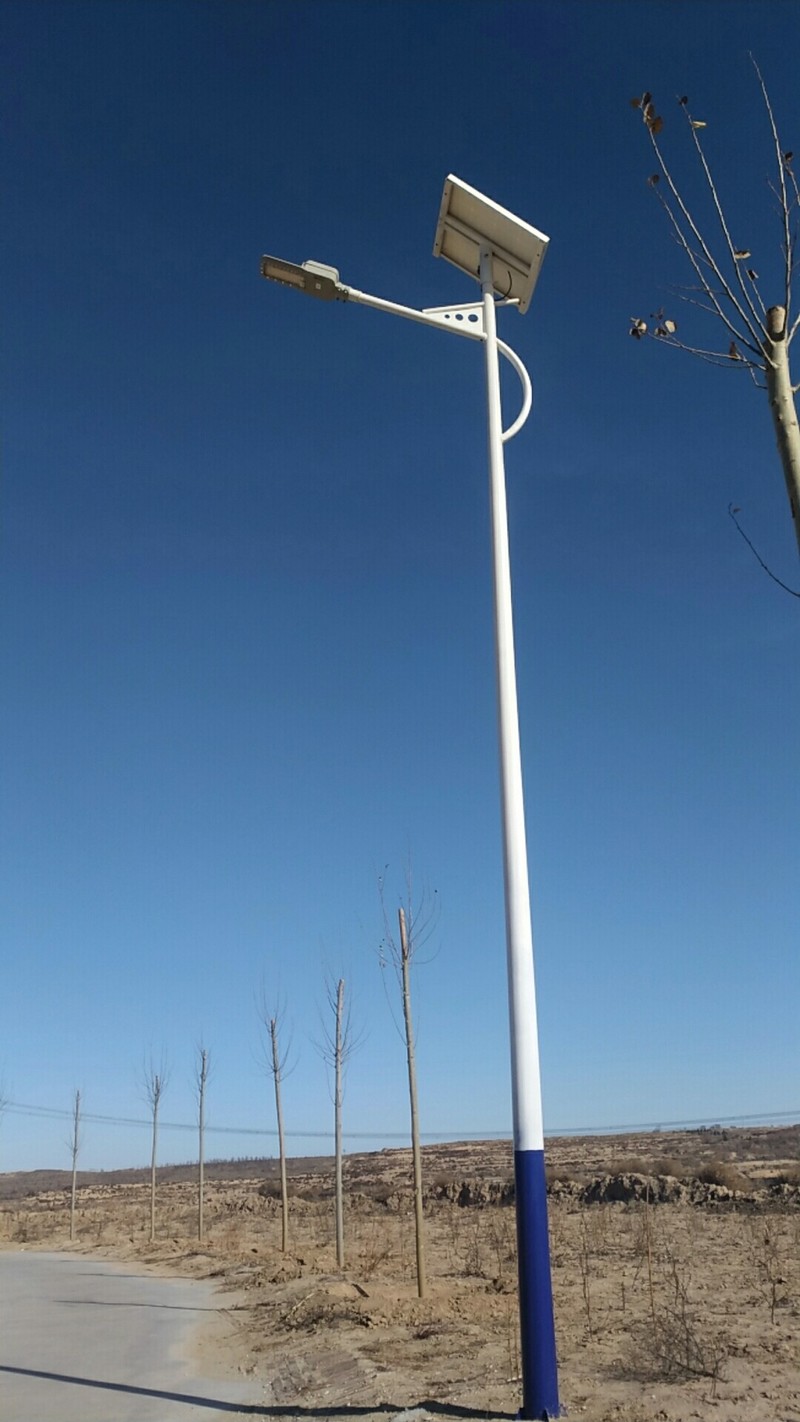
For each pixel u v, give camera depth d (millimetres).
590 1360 9305
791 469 4191
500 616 8656
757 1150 55375
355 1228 31641
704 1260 16984
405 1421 7383
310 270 9055
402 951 15164
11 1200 80688
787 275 4449
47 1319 16297
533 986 7809
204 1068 33250
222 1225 39594
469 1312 12727
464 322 9383
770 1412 7020
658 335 4586
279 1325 13227
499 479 8992
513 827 8117
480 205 9281
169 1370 11195
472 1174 53906
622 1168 35812
